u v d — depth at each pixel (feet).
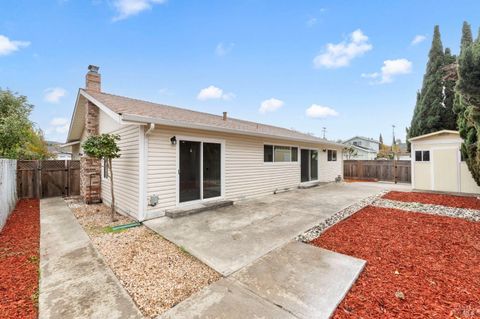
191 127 19.69
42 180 30.22
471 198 26.43
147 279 9.37
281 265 10.19
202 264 10.64
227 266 10.19
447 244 12.50
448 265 10.06
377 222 16.85
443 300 7.55
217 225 16.38
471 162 23.54
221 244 12.81
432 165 31.19
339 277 9.04
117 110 17.89
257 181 28.76
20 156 37.93
